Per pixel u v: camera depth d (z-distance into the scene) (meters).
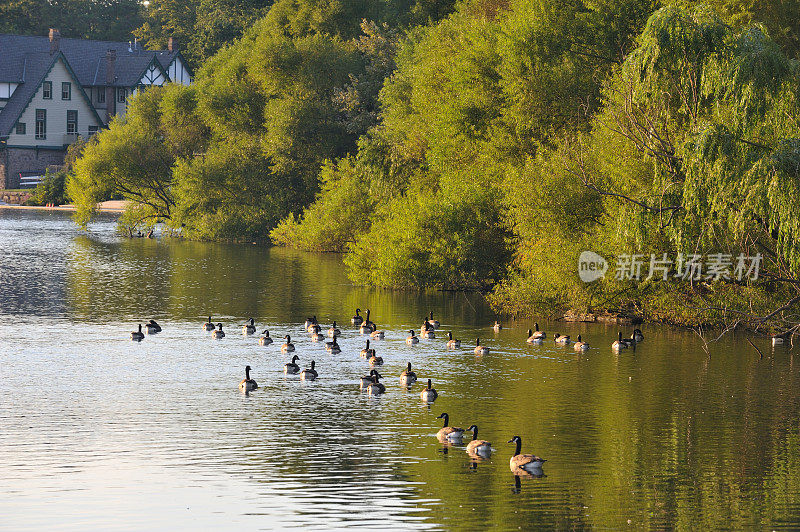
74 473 22.83
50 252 77.62
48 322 44.62
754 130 30.95
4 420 27.45
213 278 62.19
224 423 27.50
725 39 31.98
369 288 57.88
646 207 34.25
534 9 52.28
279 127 87.88
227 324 44.81
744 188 29.62
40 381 32.50
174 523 19.67
